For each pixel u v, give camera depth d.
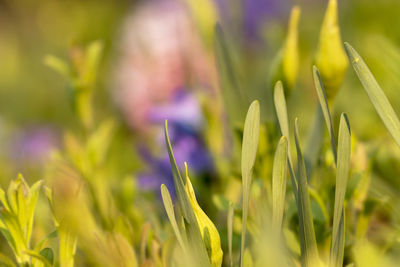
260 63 1.69
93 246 0.77
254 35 2.16
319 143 0.82
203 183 0.96
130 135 2.47
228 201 0.81
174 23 2.68
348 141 0.71
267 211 0.77
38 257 0.74
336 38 0.80
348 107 1.21
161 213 0.94
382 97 0.74
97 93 2.98
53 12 4.27
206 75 1.34
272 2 2.30
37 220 0.83
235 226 0.82
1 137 2.28
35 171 1.48
